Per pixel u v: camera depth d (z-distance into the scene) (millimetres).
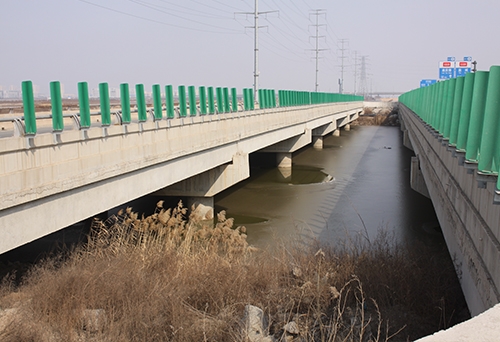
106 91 12820
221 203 26359
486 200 6887
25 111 9836
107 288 10195
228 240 14883
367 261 12617
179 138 17328
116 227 14273
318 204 26109
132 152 14102
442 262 13039
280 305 10773
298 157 47938
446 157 11836
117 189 13641
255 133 26906
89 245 13523
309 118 42781
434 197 15391
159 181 16250
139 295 10086
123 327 9016
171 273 11711
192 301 10555
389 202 26625
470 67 46156
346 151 53156
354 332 9617
